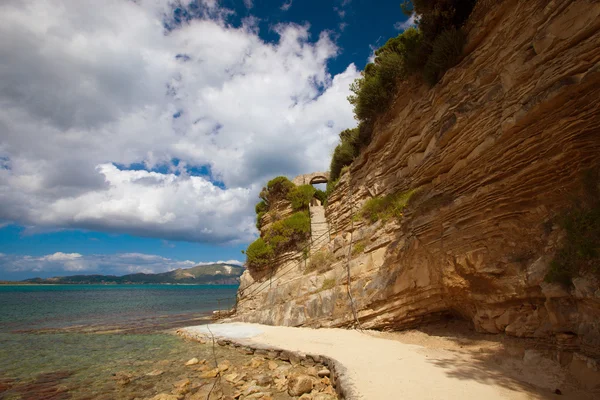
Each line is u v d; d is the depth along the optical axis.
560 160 7.99
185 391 9.50
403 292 13.02
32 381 10.93
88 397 9.41
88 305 44.44
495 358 8.73
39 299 59.22
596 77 7.07
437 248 11.71
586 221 7.08
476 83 11.12
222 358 13.08
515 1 10.35
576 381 6.50
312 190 29.66
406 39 15.97
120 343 16.91
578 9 7.68
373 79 18.83
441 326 12.73
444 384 7.20
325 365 10.42
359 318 14.77
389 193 16.86
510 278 9.01
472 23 12.23
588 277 6.73
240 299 26.27
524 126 8.80
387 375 8.09
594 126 7.38
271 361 12.06
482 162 10.21
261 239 27.62
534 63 8.66
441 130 12.18
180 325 23.36
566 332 7.30
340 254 18.94
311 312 17.14
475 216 10.35
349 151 24.81
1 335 19.73
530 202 8.96
